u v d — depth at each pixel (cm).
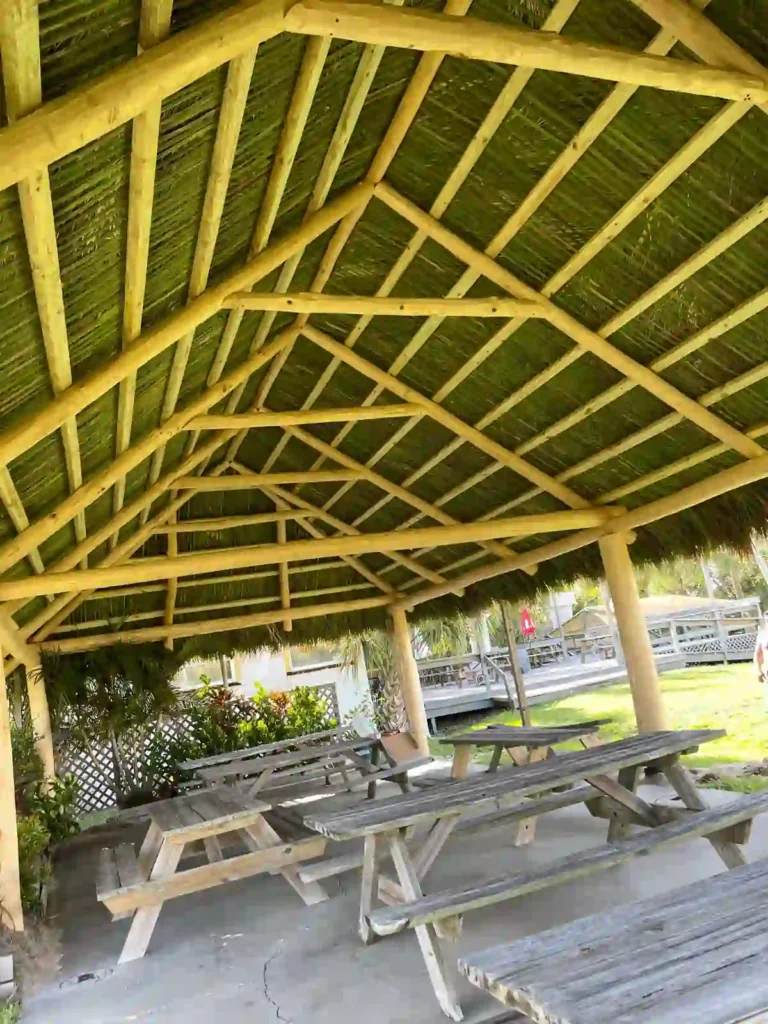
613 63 240
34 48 173
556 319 441
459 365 526
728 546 564
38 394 327
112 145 228
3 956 356
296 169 332
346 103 310
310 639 927
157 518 718
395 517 784
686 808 392
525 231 411
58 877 605
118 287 300
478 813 579
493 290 456
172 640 865
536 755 569
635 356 460
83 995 344
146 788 866
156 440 477
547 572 761
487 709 1555
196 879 398
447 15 218
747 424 475
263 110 274
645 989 157
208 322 401
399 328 512
